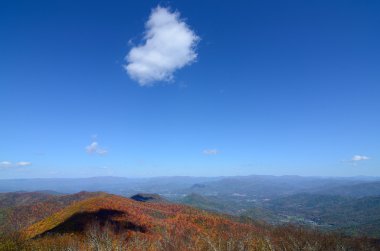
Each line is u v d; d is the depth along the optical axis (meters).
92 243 39.06
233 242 33.09
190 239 39.00
